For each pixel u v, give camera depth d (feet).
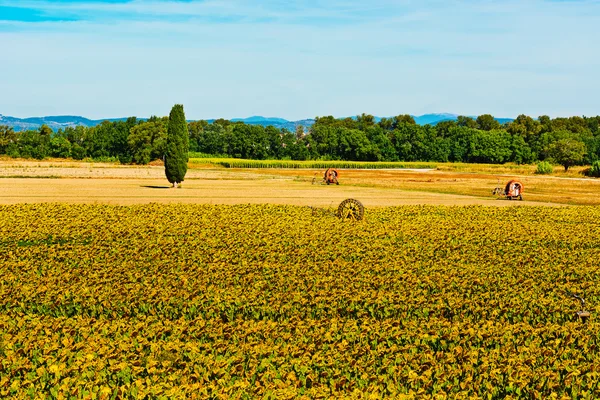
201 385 44.50
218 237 108.27
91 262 86.17
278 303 66.08
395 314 65.26
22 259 86.84
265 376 46.52
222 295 69.46
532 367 50.06
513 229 126.00
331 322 59.88
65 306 65.67
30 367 47.50
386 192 228.84
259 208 153.69
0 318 59.06
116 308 65.10
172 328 57.31
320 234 112.47
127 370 47.37
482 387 46.75
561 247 109.19
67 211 138.62
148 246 98.53
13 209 140.26
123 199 182.29
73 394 43.73
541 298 70.08
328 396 43.88
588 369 50.01
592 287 77.51
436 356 51.34
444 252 100.07
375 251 97.91
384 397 44.50
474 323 61.67
